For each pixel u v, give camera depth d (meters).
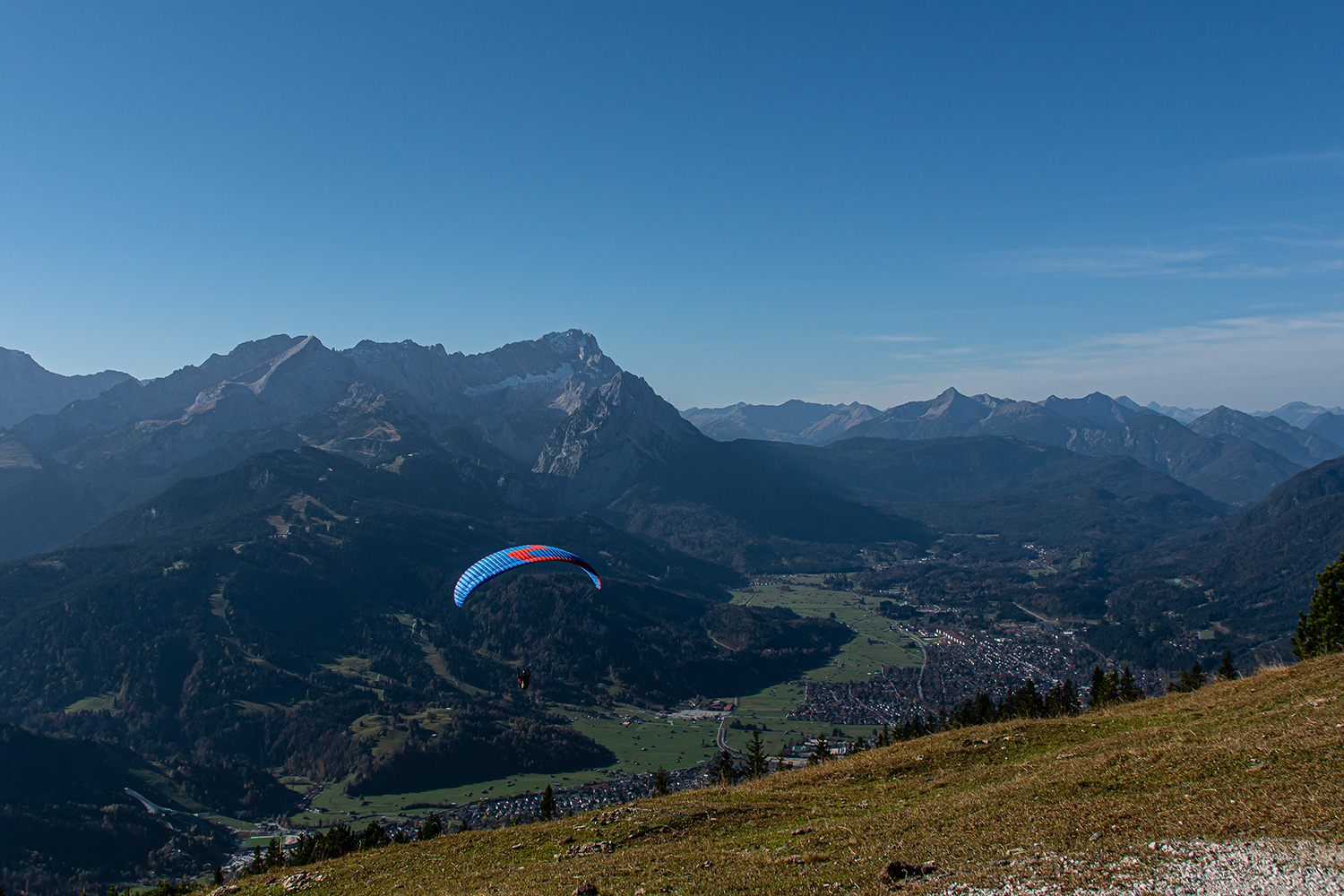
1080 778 33.38
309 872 41.62
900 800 39.44
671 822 39.78
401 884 36.78
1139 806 28.06
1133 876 22.53
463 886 34.22
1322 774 26.70
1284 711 36.72
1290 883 20.50
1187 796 28.05
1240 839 23.55
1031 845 26.72
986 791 35.56
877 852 29.61
